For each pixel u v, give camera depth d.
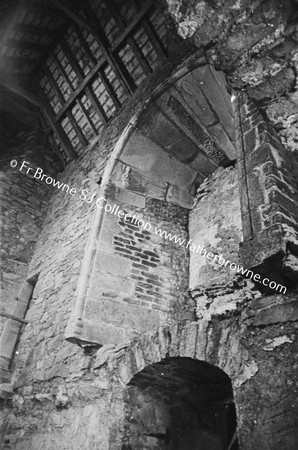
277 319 2.11
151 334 3.20
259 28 2.63
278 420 1.87
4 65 7.08
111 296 4.17
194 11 2.74
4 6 5.93
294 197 2.49
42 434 3.87
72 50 6.82
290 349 1.98
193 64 4.62
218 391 3.29
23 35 6.61
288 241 2.17
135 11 5.66
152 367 3.08
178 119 5.15
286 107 2.75
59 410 3.85
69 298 4.59
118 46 6.01
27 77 7.70
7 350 5.15
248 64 2.81
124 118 5.67
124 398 3.13
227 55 2.85
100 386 3.40
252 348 2.17
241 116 2.96
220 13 2.66
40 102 7.48
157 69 5.43
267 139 2.63
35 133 7.67
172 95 4.98
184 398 3.43
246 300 4.11
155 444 3.17
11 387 4.75
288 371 1.94
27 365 4.80
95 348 3.81
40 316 5.13
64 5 6.06
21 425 4.30
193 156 5.44
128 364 3.24
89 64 6.60
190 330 2.84
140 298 4.36
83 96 6.82
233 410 3.42
